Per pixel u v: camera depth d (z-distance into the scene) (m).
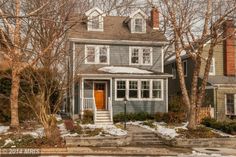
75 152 21.39
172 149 23.73
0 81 29.88
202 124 30.56
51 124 23.64
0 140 23.27
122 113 32.66
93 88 33.66
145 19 36.59
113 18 37.97
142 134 26.50
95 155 20.86
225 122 29.11
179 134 26.59
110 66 34.88
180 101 34.47
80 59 31.28
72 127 26.69
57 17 14.73
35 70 22.00
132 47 35.69
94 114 30.95
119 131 26.75
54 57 21.67
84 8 24.17
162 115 31.73
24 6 21.50
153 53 36.03
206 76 27.36
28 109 28.41
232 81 36.34
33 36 23.75
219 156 21.44
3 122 29.50
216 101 35.34
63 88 23.22
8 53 19.34
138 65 35.66
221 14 25.94
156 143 26.11
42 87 22.56
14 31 18.08
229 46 37.94
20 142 22.97
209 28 28.28
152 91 33.88
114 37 35.12
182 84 28.00
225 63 38.06
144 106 33.72
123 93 33.41
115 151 22.08
